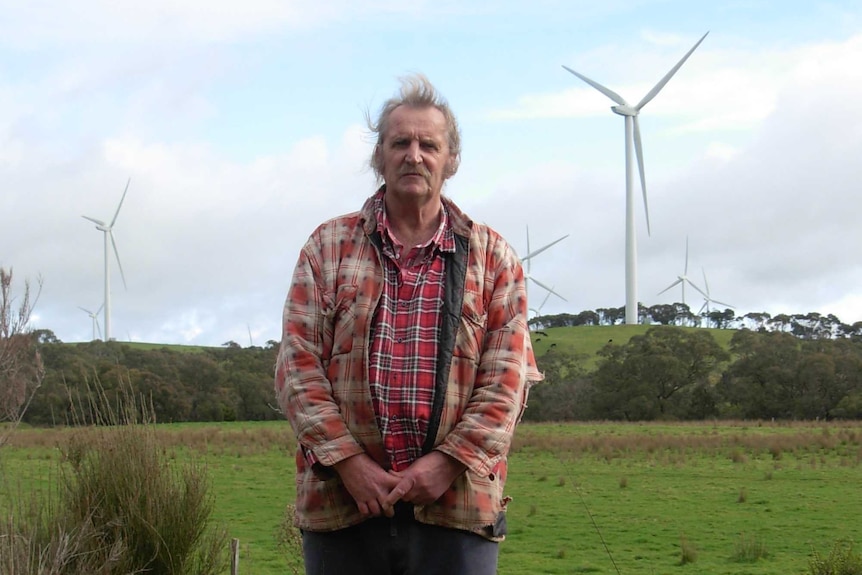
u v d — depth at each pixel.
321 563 3.63
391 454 3.52
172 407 64.88
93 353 62.44
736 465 36.06
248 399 69.75
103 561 8.34
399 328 3.62
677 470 34.25
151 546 9.16
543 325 172.00
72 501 8.90
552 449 43.50
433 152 3.70
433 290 3.65
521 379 3.59
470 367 3.61
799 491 28.00
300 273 3.75
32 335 11.58
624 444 45.44
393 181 3.68
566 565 17.08
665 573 16.33
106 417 9.87
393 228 3.76
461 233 3.76
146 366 66.12
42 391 27.38
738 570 16.53
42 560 7.41
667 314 170.75
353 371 3.56
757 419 75.94
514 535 20.44
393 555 3.55
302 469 3.70
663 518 22.81
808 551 18.38
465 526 3.55
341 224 3.82
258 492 27.09
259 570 15.61
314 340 3.65
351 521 3.56
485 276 3.73
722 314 166.62
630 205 119.06
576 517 22.97
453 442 3.45
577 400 82.06
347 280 3.66
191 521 9.51
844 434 50.41
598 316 171.00
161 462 9.84
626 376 80.25
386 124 3.77
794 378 76.06
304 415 3.49
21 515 8.02
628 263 120.56
